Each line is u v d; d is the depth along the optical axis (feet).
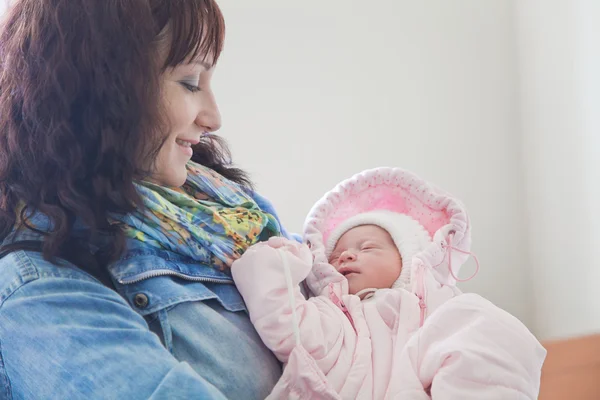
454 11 8.70
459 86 8.71
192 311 3.28
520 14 8.69
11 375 2.88
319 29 8.38
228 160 4.70
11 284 3.01
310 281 4.08
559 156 8.09
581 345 6.67
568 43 7.80
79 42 3.18
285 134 8.27
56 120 3.17
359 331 3.62
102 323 2.91
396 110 8.56
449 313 3.45
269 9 8.25
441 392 3.14
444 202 4.60
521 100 8.78
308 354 3.19
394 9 8.57
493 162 8.79
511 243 8.83
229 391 3.16
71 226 3.17
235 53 8.14
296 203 8.29
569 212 7.95
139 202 3.26
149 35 3.25
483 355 3.23
